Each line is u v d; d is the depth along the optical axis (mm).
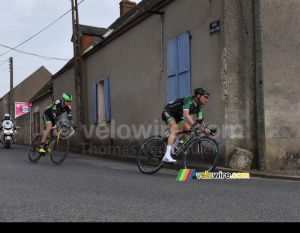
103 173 5977
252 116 6426
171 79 8367
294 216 2967
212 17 7008
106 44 12219
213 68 6961
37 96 23406
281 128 6828
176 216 2969
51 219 2881
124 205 3389
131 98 10438
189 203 3477
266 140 6672
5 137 14477
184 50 7844
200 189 4309
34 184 4691
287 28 6965
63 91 16875
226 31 6648
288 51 6961
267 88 6754
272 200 3619
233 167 6289
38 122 22922
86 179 5191
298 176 5406
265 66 6754
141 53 9875
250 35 6434
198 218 2904
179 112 5641
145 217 2938
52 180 5070
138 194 3969
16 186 4516
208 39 7113
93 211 3146
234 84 6676
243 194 3963
